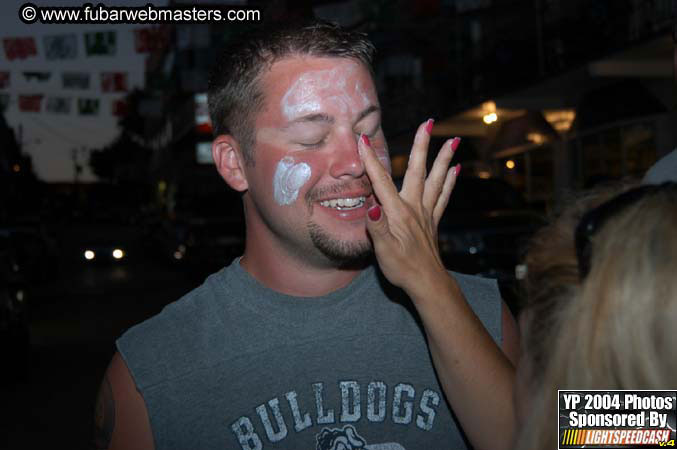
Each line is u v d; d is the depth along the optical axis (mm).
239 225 17000
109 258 26312
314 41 1652
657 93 11977
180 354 1570
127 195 100688
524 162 16969
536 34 14586
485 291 1772
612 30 12062
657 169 1753
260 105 1648
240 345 1584
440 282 1415
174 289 17859
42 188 108688
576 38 12734
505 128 16703
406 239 1409
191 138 42344
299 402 1570
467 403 1388
